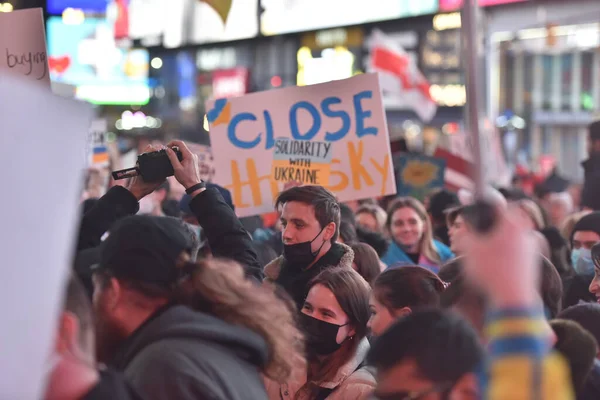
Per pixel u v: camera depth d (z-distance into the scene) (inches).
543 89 1979.6
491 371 75.5
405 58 755.4
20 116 73.9
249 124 268.8
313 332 164.7
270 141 267.3
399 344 89.2
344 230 255.6
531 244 72.0
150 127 1595.7
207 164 349.7
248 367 116.4
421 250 305.6
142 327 117.8
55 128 76.5
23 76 201.2
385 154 257.6
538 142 2020.2
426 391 88.0
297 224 197.5
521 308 71.8
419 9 822.5
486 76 792.3
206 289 118.3
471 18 80.5
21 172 74.1
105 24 751.7
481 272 72.0
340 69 1197.7
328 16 860.6
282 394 165.6
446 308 126.5
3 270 73.4
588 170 382.0
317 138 263.1
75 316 93.9
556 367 75.5
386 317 155.6
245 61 1583.4
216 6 447.5
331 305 163.8
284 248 201.0
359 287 166.2
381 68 749.3
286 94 265.7
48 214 76.2
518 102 1982.0
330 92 262.4
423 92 759.7
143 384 108.1
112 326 118.8
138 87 1101.7
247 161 268.5
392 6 837.8
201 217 157.3
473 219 73.1
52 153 76.4
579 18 857.5
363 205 353.1
